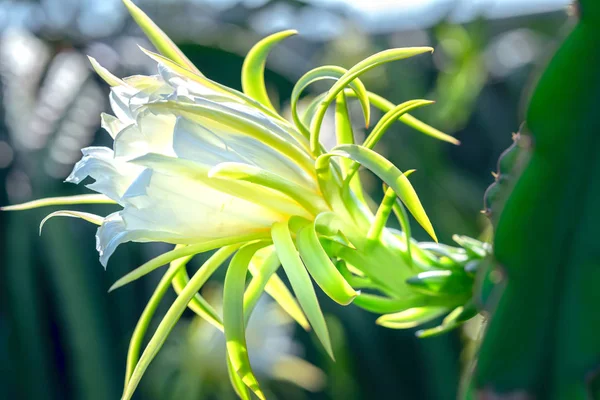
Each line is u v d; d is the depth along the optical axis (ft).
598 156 2.23
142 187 2.56
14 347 7.79
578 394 2.25
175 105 2.58
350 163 2.77
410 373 8.71
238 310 2.57
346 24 8.72
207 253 7.44
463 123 9.03
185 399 6.26
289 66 8.38
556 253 2.25
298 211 2.65
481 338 2.34
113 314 8.27
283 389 8.05
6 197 7.95
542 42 10.46
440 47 9.27
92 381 7.02
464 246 2.76
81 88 8.34
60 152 7.86
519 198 2.26
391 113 2.62
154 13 8.32
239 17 8.82
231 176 2.55
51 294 8.16
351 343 8.52
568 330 2.26
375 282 2.75
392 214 7.30
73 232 7.79
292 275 2.54
